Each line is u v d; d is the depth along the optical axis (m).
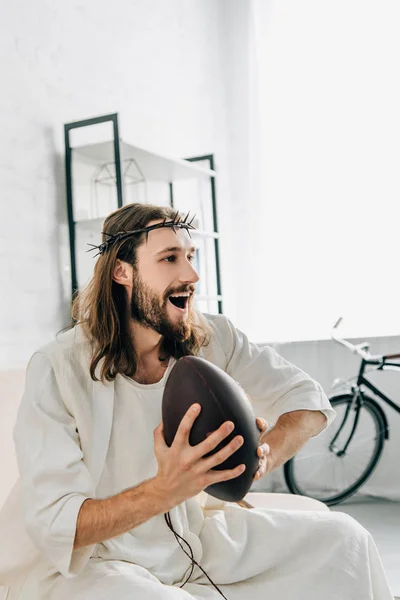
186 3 3.75
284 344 3.35
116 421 1.16
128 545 1.13
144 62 3.30
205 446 0.86
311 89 3.88
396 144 3.70
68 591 1.03
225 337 1.35
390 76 3.72
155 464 1.17
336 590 1.15
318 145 3.85
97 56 2.92
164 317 1.13
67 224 2.66
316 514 1.24
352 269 3.77
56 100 2.64
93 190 2.82
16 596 1.13
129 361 1.16
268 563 1.19
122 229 1.16
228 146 4.09
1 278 2.32
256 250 3.97
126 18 3.17
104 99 2.96
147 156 2.85
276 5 3.98
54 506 1.01
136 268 1.13
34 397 1.11
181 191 3.61
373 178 3.73
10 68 2.41
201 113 3.87
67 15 2.74
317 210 3.84
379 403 3.25
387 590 1.21
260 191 3.97
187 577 1.19
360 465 3.27
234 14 4.09
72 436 1.10
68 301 2.63
